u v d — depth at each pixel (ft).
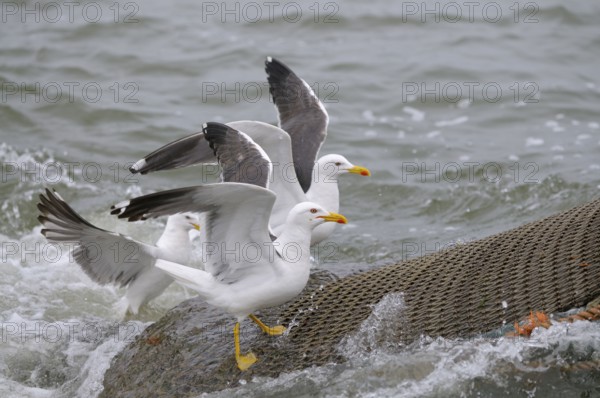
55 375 34.09
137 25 84.58
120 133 64.39
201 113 68.28
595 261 30.89
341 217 30.94
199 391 29.60
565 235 33.47
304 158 42.47
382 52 79.10
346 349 30.27
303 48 80.38
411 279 33.65
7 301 40.63
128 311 39.19
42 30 83.15
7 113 66.08
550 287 30.53
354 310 32.53
